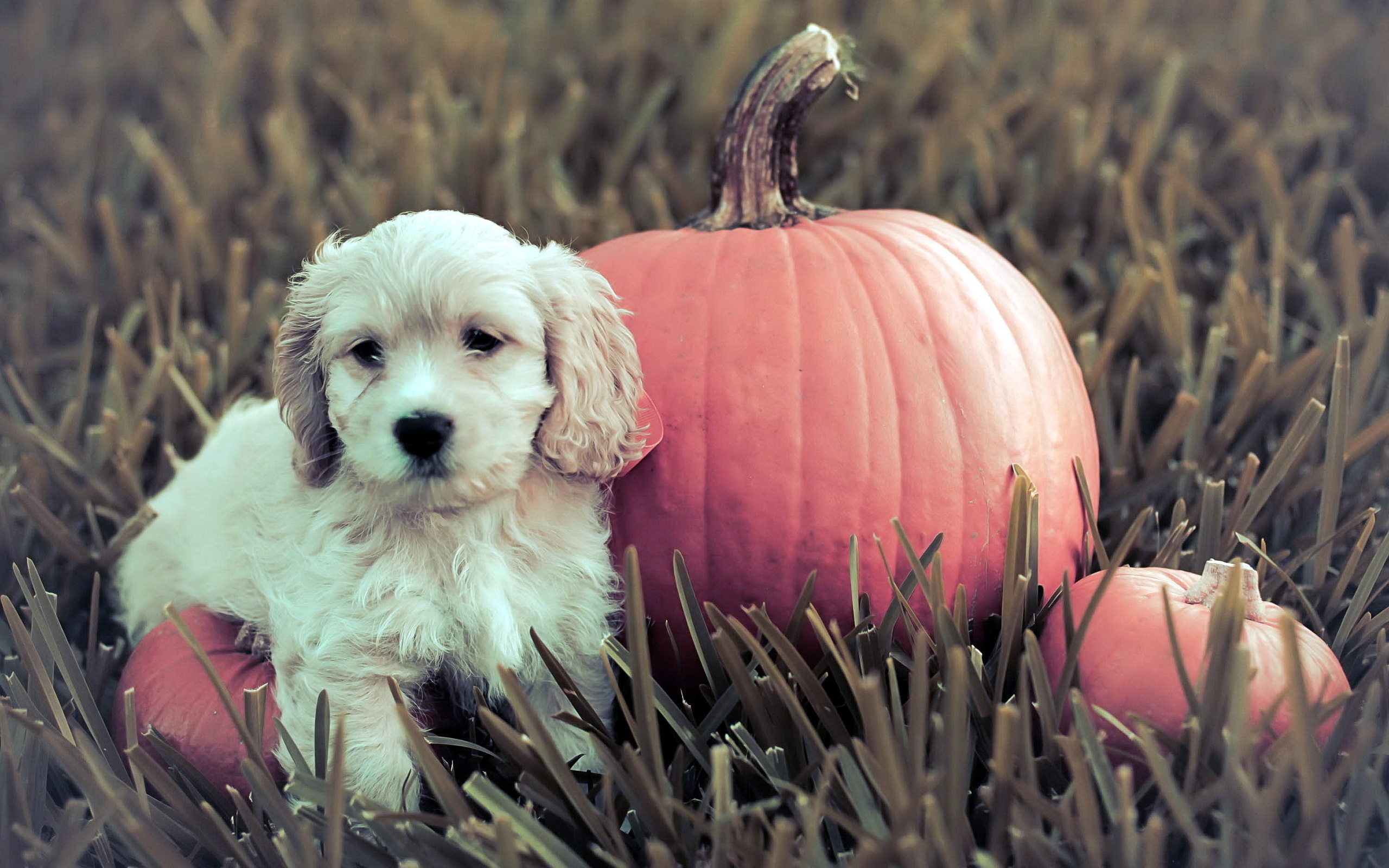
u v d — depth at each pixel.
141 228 4.56
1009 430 2.12
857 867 1.52
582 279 2.05
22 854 1.77
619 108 4.88
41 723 1.79
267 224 4.26
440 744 2.02
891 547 2.07
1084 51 5.05
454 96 5.19
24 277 4.35
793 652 1.85
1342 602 2.33
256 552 2.12
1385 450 2.69
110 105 5.77
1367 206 4.30
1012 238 4.07
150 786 1.98
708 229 2.43
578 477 2.09
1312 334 3.41
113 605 2.72
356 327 1.89
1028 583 2.08
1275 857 1.53
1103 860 1.61
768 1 5.57
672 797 1.76
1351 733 1.77
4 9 7.15
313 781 1.74
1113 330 3.31
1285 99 5.04
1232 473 2.90
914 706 1.67
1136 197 3.96
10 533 2.63
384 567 1.95
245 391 3.46
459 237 1.94
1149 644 1.84
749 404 2.08
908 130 4.76
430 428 1.77
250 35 5.62
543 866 1.66
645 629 1.92
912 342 2.12
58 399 3.55
